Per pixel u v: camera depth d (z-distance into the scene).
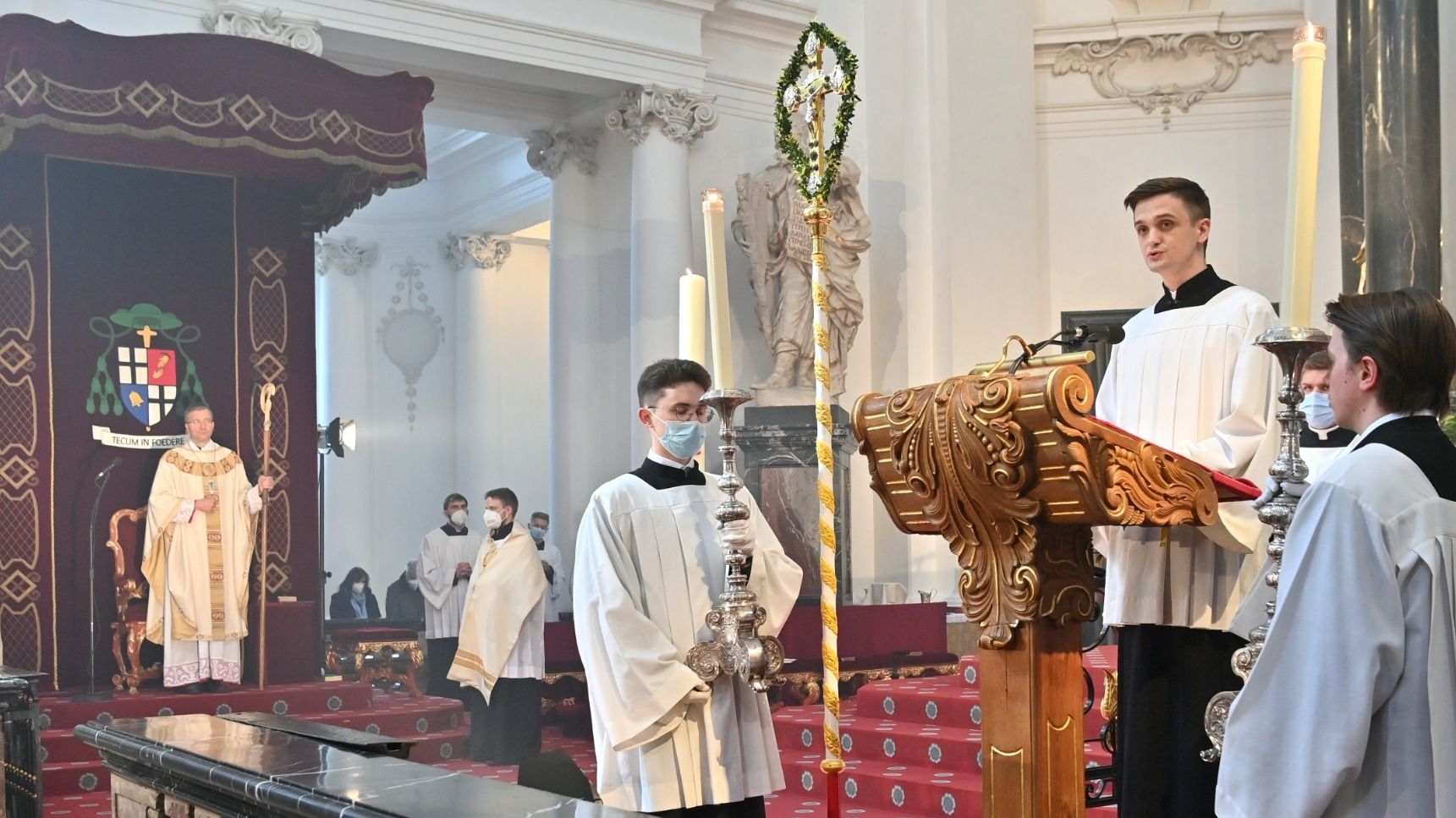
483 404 18.27
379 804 2.56
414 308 18.48
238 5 10.13
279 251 10.88
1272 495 2.81
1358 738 2.32
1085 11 13.94
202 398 10.46
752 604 3.74
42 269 9.77
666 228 12.27
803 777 8.39
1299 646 2.43
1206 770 3.41
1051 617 2.81
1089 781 5.08
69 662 9.76
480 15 11.33
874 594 12.60
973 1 13.60
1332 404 2.69
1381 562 2.38
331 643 12.44
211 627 9.49
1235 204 13.69
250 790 2.92
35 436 9.67
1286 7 13.59
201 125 8.84
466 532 12.21
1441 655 2.36
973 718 8.44
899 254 13.52
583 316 13.23
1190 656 3.46
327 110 9.27
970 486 2.83
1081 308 13.80
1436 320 2.54
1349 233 10.61
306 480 10.79
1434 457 2.47
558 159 13.28
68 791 8.39
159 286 10.38
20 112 8.31
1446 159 10.62
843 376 12.79
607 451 13.08
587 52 11.91
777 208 12.62
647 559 3.98
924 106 13.57
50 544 9.66
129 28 9.90
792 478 12.09
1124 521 2.66
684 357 4.16
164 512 9.49
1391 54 9.88
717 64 13.20
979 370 3.04
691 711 3.85
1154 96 13.84
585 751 10.31
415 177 9.88
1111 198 13.86
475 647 9.80
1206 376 3.56
